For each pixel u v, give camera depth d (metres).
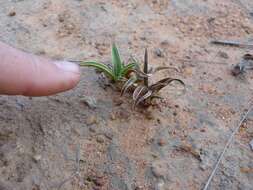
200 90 0.11
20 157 0.10
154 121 0.10
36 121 0.10
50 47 0.13
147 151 0.10
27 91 0.10
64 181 0.09
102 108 0.11
